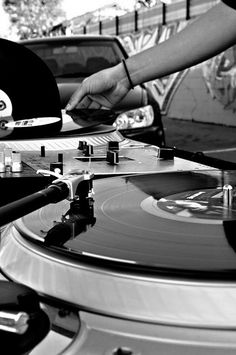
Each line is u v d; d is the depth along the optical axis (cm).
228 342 32
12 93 89
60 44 351
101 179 62
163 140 275
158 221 46
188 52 76
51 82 93
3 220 38
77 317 36
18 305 33
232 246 40
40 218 47
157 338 33
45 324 34
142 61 85
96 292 37
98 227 45
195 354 31
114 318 35
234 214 47
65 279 39
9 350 30
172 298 35
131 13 1152
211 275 35
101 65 338
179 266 36
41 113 92
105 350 32
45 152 91
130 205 51
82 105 111
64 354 32
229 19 70
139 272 37
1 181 63
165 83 1041
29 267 42
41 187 64
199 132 812
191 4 975
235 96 853
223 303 34
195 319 34
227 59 863
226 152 625
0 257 46
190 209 49
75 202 50
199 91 942
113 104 95
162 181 60
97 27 1222
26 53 91
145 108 270
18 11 860
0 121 90
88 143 97
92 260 39
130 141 109
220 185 58
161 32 1064
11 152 69
